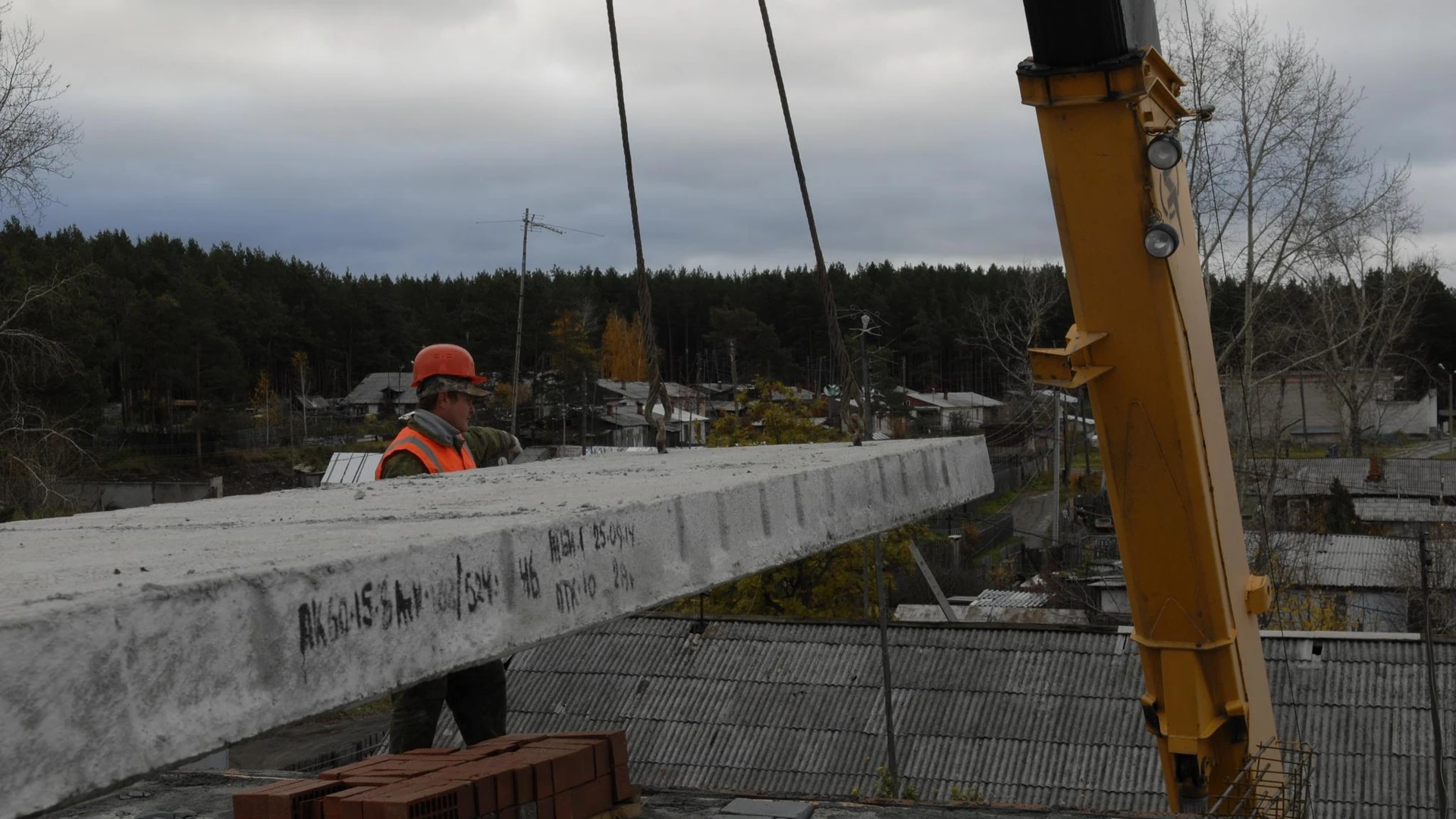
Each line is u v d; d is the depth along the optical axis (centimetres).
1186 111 520
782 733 1417
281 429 5822
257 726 161
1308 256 2555
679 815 421
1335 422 6719
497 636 205
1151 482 505
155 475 4694
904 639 1533
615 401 6738
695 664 1552
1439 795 793
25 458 1981
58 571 174
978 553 3700
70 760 137
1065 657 1452
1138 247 478
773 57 450
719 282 10688
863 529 348
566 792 344
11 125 1838
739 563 283
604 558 237
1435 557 2483
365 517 258
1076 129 474
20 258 3250
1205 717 531
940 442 424
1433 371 8138
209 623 157
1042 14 458
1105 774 1280
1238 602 542
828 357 8688
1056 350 502
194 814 454
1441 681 1280
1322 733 1252
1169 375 489
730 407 7656
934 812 426
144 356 5188
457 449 509
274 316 7394
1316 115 2492
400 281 10925
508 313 6244
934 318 8738
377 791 307
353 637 178
